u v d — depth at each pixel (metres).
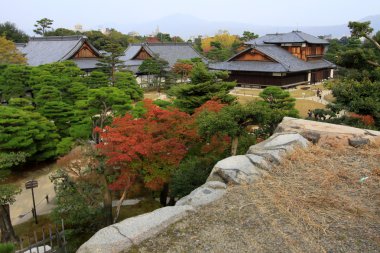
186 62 55.12
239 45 85.38
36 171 25.77
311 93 48.34
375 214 5.71
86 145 16.64
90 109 24.86
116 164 14.92
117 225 5.30
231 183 6.82
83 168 18.22
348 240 4.96
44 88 29.08
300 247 4.81
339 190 6.58
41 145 25.20
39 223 17.97
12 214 19.33
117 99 24.20
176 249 4.84
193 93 23.64
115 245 4.86
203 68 24.88
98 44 81.94
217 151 15.63
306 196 6.29
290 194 6.36
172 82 54.28
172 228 5.34
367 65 23.08
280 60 53.50
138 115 23.48
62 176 15.97
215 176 7.12
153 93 52.75
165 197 19.08
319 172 7.31
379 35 23.64
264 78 54.25
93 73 41.00
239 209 5.84
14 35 76.88
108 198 15.89
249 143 16.28
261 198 6.21
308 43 60.53
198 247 4.87
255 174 7.09
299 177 7.11
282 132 9.35
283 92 25.48
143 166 15.08
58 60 51.16
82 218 15.51
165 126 16.22
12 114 22.86
